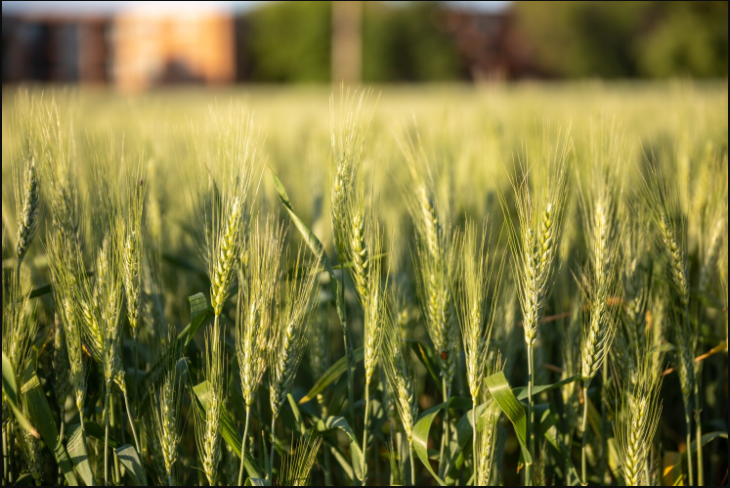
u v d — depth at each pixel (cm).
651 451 286
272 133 710
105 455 242
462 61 6112
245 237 259
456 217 368
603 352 258
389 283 286
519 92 833
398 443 288
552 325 351
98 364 265
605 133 290
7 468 265
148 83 6456
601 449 294
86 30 6291
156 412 253
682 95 548
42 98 261
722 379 347
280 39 6475
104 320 239
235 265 252
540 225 243
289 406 289
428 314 264
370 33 5959
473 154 474
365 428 260
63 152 271
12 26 5859
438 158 420
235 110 253
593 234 274
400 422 290
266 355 252
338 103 254
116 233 247
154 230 343
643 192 291
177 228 424
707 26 4750
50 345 288
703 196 367
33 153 255
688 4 4809
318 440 273
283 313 257
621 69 5381
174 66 6488
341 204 254
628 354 283
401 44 6044
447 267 261
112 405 270
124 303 254
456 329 271
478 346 250
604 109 296
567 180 270
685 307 282
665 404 359
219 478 292
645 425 262
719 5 4712
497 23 6097
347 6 4919
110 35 6406
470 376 249
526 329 250
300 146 632
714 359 348
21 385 249
